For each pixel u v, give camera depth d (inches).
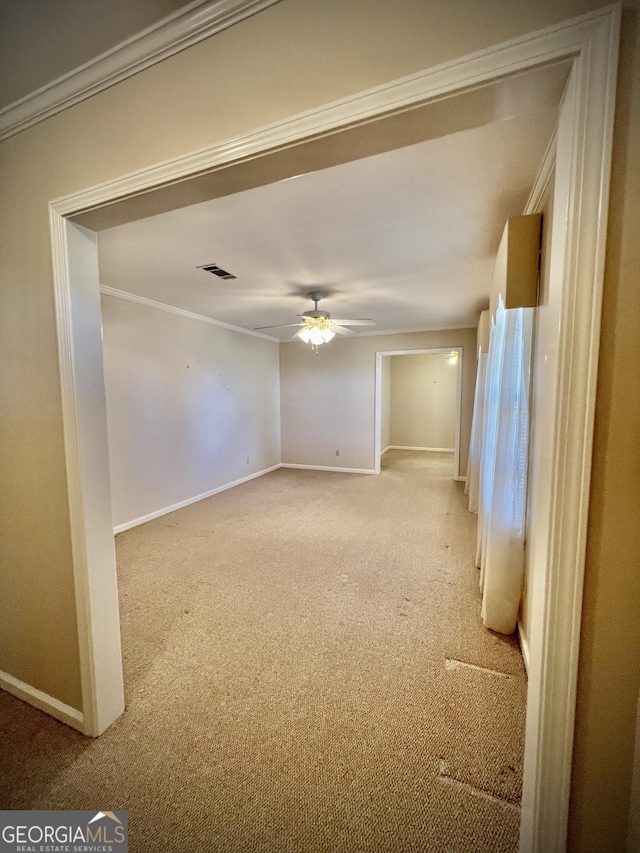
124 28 38.9
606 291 26.5
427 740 55.1
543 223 64.4
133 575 107.0
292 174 40.1
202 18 36.4
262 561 115.6
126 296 140.9
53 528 54.9
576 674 29.1
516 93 29.1
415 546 126.6
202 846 42.1
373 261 103.5
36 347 52.7
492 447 87.7
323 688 65.2
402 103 30.4
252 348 225.0
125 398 143.7
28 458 55.6
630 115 25.1
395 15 30.4
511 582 77.1
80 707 56.7
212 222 79.7
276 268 110.4
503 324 75.9
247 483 215.3
